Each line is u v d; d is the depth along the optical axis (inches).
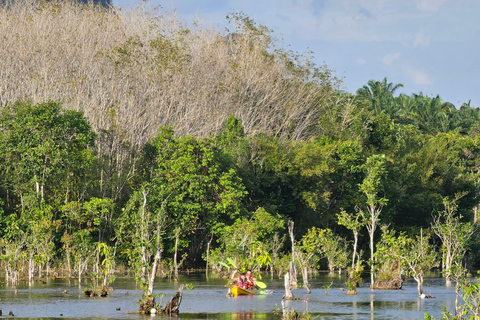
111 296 1530.5
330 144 3299.7
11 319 1129.4
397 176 3518.7
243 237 2475.4
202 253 2893.7
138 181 2883.9
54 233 2326.5
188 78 3885.3
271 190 3203.7
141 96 3622.0
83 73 3558.1
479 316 836.6
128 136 3105.3
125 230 2367.1
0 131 2645.2
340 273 2461.9
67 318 1141.7
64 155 2464.3
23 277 2128.4
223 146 3208.7
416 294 1664.6
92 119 3031.5
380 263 1893.5
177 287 1856.5
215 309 1306.6
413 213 3538.4
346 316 1200.2
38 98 3147.1
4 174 2696.9
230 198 2672.2
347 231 3230.8
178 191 2657.5
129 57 3695.9
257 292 1689.2
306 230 3122.5
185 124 3528.5
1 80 3408.0
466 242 2367.1
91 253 2196.1
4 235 2153.1
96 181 2689.5
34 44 3718.0
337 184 3189.0
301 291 1764.3
